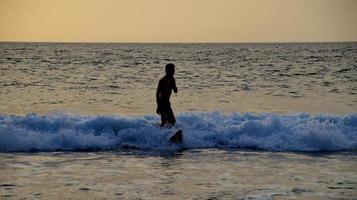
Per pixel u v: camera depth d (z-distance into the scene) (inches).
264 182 402.3
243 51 5816.9
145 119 621.6
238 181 405.4
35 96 1195.3
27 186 380.2
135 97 1191.6
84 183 392.5
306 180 410.3
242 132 584.1
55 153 518.6
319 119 647.1
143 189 375.9
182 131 579.2
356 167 465.1
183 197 354.6
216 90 1382.9
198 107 1009.5
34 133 550.6
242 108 1003.3
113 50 6082.7
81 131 571.2
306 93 1325.0
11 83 1544.0
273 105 1062.4
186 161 487.2
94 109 960.9
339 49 6245.1
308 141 567.5
